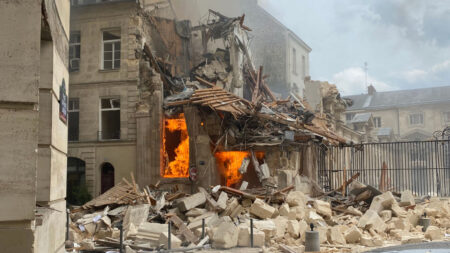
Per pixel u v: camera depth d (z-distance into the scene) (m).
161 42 34.22
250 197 16.91
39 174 5.98
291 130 25.36
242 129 25.73
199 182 25.62
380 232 15.28
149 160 26.86
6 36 5.05
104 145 27.94
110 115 29.53
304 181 24.00
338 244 13.33
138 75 28.19
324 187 26.36
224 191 17.48
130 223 14.80
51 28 5.92
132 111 27.83
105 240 13.23
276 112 27.44
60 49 6.88
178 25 37.38
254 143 24.81
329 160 29.36
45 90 6.09
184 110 26.81
